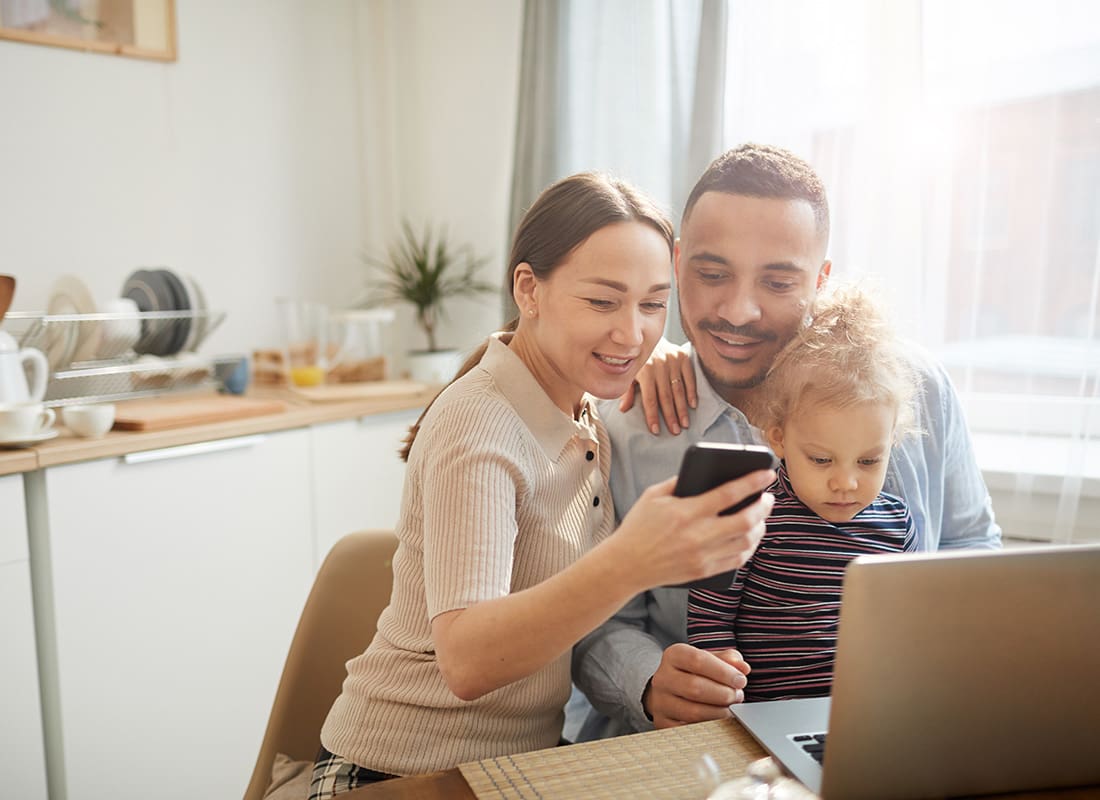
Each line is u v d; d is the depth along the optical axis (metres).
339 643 1.20
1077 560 0.63
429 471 0.87
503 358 0.96
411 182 2.81
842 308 1.08
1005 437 1.75
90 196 2.21
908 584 0.61
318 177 2.68
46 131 2.12
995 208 1.73
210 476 1.87
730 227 1.10
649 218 0.92
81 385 1.87
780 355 1.09
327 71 2.68
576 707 1.33
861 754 0.63
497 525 0.83
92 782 1.72
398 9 2.76
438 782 0.74
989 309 1.75
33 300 2.13
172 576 1.82
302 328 2.37
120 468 1.72
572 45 2.19
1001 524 1.75
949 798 0.65
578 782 0.72
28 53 2.08
